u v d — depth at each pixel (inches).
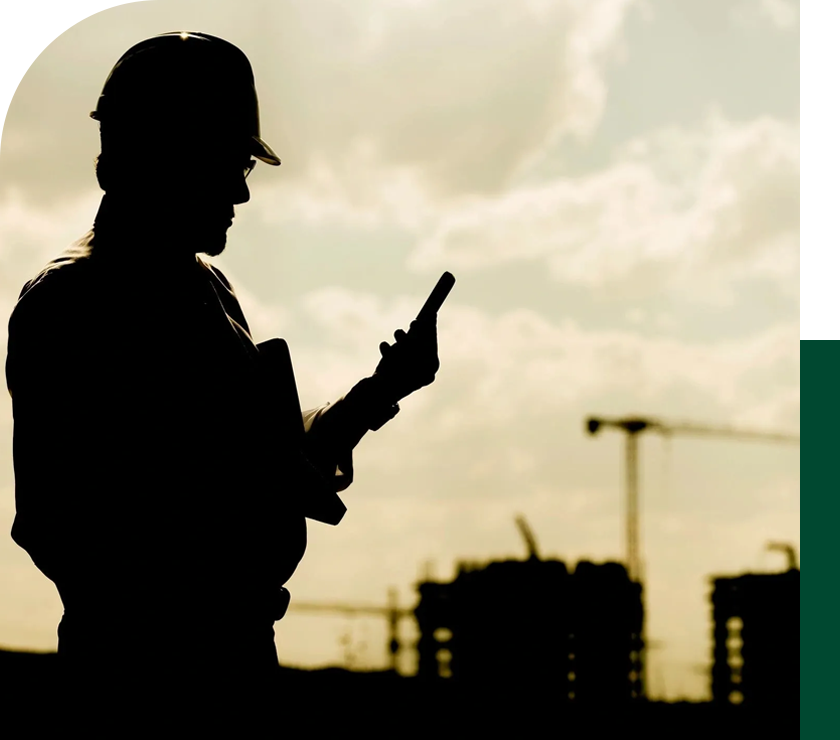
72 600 159.3
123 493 157.9
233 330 172.9
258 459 167.5
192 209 165.3
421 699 1827.0
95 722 156.4
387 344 193.5
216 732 159.5
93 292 161.3
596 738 1862.7
